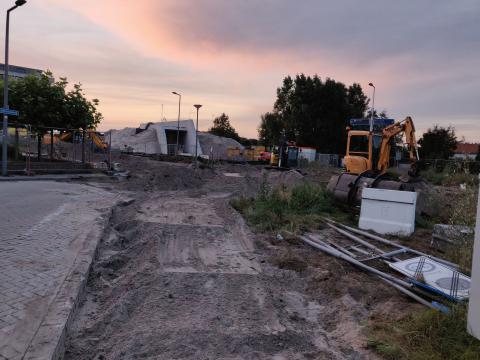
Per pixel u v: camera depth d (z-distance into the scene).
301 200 11.80
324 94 55.78
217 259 6.92
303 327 4.66
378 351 4.02
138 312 4.67
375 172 13.14
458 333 4.13
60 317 4.14
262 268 6.61
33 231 7.54
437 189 12.88
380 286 5.84
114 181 18.14
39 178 16.89
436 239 8.11
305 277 6.30
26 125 18.22
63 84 20.84
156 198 13.68
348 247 8.12
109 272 6.16
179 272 6.01
